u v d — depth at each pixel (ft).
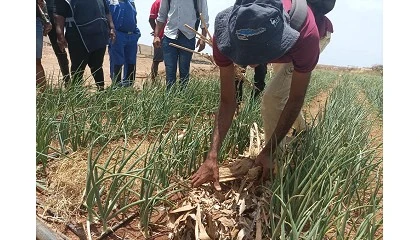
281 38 5.98
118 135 9.73
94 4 14.38
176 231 6.77
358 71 121.29
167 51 16.06
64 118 9.38
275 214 6.97
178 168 8.34
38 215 6.91
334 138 9.14
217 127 7.66
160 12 16.48
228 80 7.36
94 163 6.59
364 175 8.28
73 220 6.94
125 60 17.69
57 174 7.88
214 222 6.75
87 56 14.96
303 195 6.61
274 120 8.77
